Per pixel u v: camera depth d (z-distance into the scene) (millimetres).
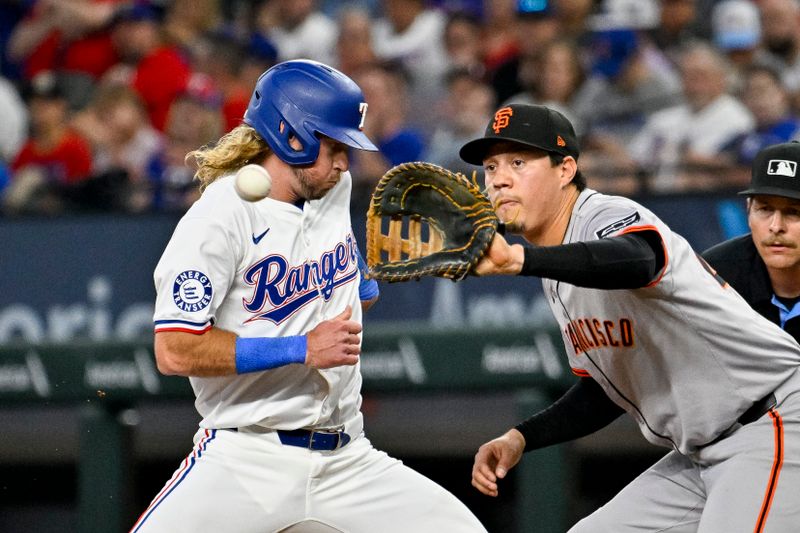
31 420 27141
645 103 27953
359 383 14188
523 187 12500
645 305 12500
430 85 31109
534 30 29531
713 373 12844
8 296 26547
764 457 12625
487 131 12672
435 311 25281
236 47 31812
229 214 12812
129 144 31047
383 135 29234
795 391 12922
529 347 22156
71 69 33406
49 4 33656
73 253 26469
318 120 13000
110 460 23188
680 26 29141
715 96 27469
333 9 34312
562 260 10805
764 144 26859
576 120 28219
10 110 31906
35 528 26797
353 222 25656
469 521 14070
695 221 24469
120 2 33188
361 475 13922
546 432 14531
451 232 10930
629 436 25578
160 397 23125
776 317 14750
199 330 12602
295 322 13367
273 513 13383
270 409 13242
